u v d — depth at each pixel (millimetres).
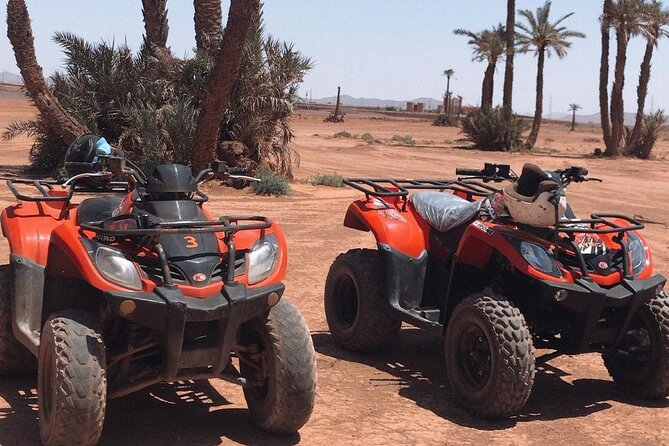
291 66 20062
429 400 5895
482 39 57625
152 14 20328
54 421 4246
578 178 5867
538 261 5488
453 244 6520
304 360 4766
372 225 6785
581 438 5273
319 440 5004
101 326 4703
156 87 19406
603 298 5445
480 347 5574
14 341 5727
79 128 18547
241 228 4719
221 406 5523
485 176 6934
